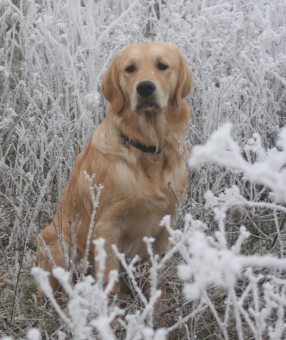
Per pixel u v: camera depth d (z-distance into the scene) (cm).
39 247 362
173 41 480
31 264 367
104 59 481
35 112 484
